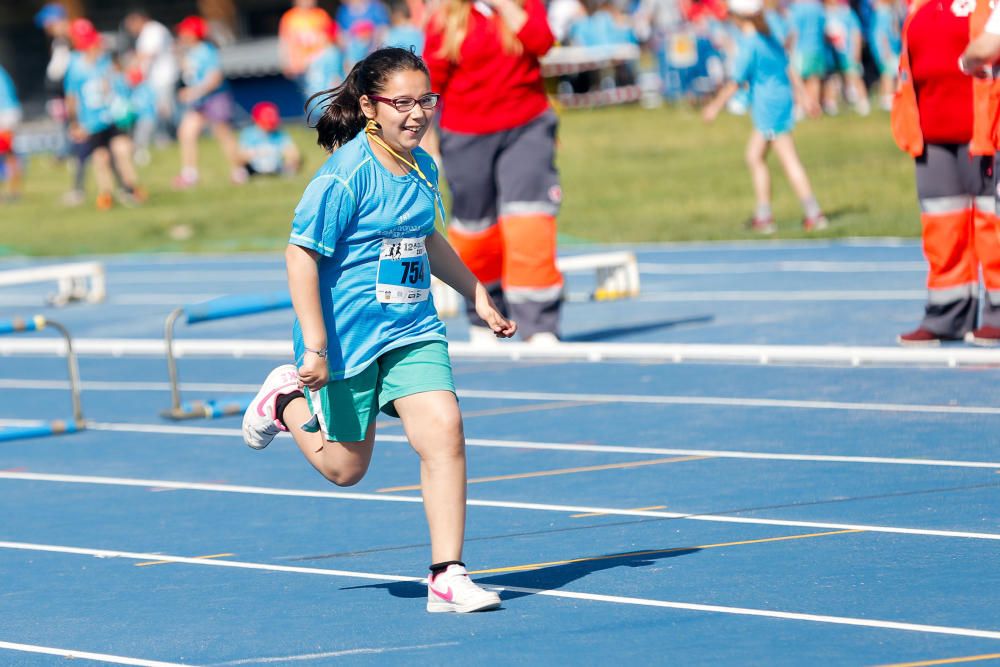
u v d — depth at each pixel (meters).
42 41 156.75
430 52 34.53
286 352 40.97
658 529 20.97
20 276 54.12
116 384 38.09
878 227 57.16
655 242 60.72
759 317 41.12
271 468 26.94
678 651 15.70
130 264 66.50
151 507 24.56
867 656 15.23
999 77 30.62
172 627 17.75
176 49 115.19
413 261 17.58
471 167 35.25
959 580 17.70
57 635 17.75
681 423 28.38
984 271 32.72
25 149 120.94
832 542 19.72
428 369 17.55
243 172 87.12
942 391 29.58
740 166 75.25
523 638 16.41
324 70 90.31
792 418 28.11
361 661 15.97
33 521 24.12
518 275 36.19
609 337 39.31
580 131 92.19
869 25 98.19
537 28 34.22
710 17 99.56
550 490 23.80
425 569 19.73
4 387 38.84
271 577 19.80
